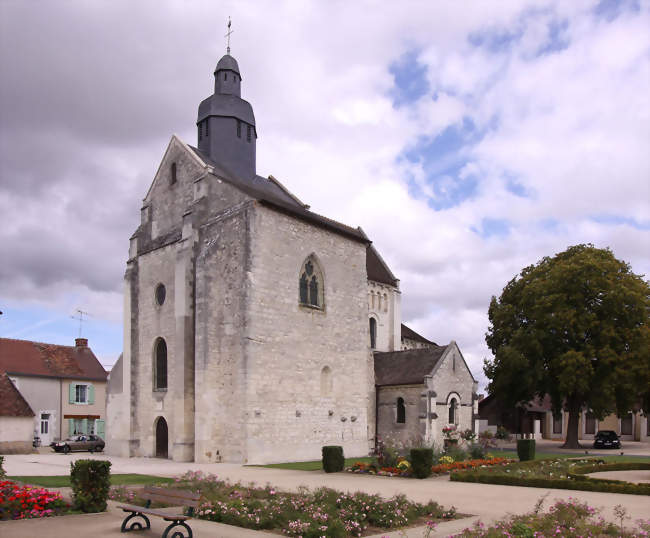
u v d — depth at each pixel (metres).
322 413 31.80
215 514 13.27
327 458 23.66
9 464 27.33
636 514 14.23
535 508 14.52
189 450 29.50
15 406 40.09
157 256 34.59
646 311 40.75
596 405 39.94
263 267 29.59
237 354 28.47
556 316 41.22
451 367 37.16
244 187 31.88
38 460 30.56
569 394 41.25
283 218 31.22
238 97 38.00
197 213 31.89
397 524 12.95
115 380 36.53
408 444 32.88
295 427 29.97
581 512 13.26
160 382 33.09
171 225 34.50
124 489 16.48
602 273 41.62
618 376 39.22
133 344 34.78
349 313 34.91
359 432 34.16
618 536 11.23
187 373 30.20
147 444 32.88
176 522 11.04
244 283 28.80
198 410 28.81
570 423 43.34
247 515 12.88
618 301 40.19
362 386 34.97
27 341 51.22
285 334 30.27
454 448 27.95
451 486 19.72
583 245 45.66
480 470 23.02
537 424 58.47
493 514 14.36
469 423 37.91
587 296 41.78
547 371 42.12
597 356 39.91
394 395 36.53
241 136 37.34
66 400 49.69
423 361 37.44
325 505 13.71
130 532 11.59
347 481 20.66
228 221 30.33
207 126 37.19
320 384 32.00
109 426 36.25
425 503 15.59
